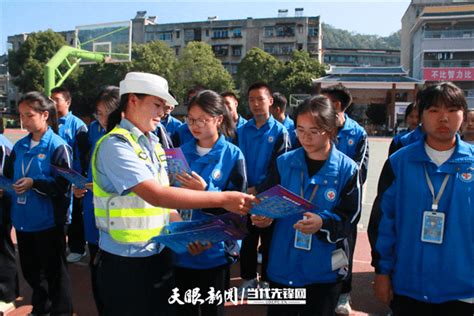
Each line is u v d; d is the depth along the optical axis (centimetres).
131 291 208
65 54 2136
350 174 238
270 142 404
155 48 3956
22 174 330
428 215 210
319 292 241
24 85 3988
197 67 3959
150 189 193
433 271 209
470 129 382
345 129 383
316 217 224
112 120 221
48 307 335
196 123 276
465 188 206
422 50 3866
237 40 5569
